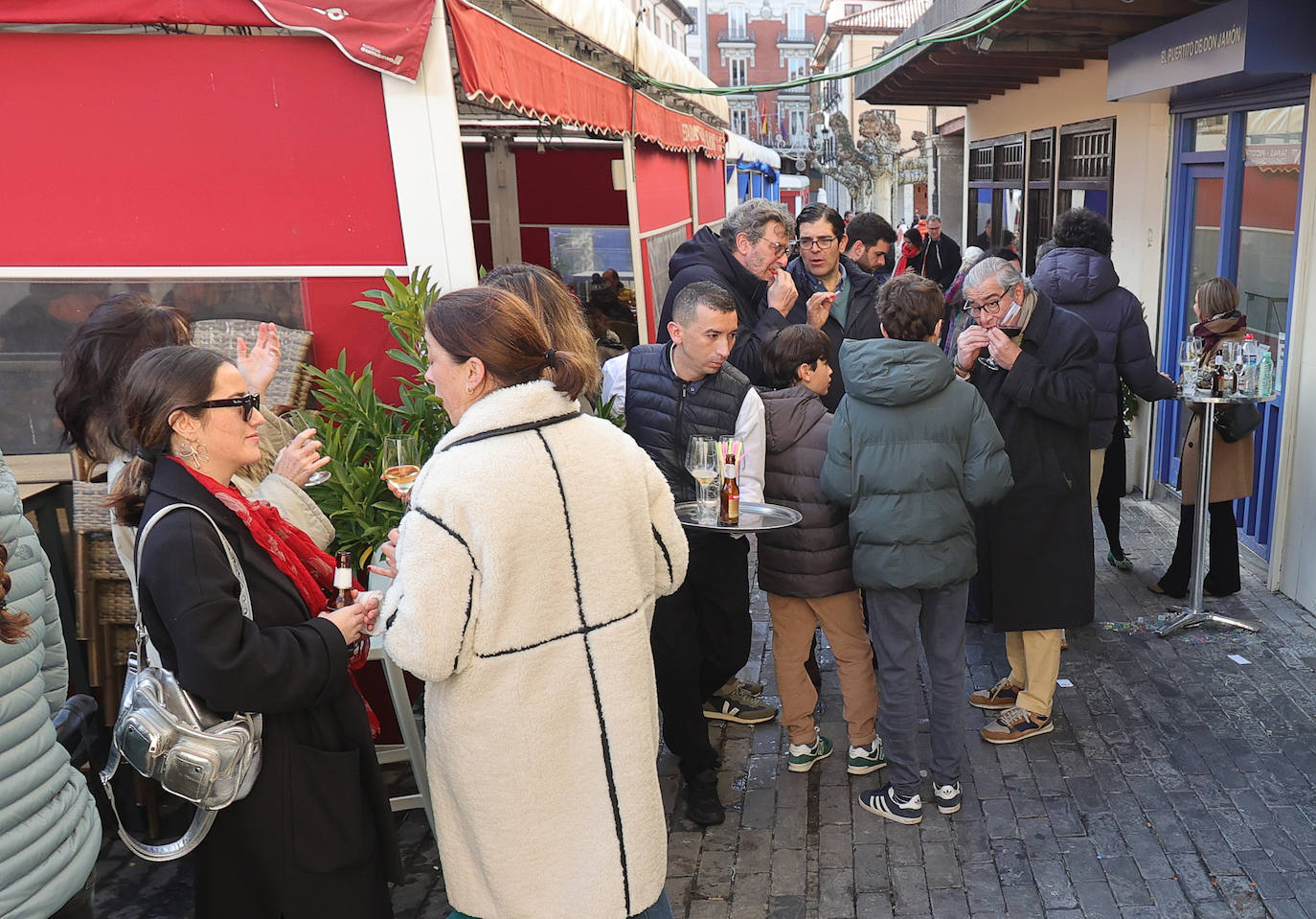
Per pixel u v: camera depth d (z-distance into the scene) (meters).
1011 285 3.92
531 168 10.12
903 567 3.44
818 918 3.23
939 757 3.71
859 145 37.09
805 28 88.56
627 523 2.17
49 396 4.08
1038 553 4.06
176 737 2.08
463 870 2.17
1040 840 3.57
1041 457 3.99
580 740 2.12
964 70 9.40
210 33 3.85
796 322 4.79
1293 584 5.45
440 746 2.12
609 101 6.27
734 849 3.61
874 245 5.91
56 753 2.01
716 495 3.32
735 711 4.50
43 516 3.54
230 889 2.28
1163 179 7.09
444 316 2.09
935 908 3.25
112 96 3.88
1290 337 5.37
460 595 1.97
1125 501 7.35
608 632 2.13
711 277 4.45
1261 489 5.93
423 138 3.92
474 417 2.06
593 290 9.37
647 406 3.64
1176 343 7.11
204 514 2.14
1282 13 4.74
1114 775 3.95
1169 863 3.42
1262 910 3.17
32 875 1.89
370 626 2.36
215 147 3.93
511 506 1.99
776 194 23.78
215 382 2.18
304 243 4.00
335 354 4.09
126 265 4.01
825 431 3.64
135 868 3.53
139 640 2.32
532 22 4.75
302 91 3.89
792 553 3.69
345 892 2.31
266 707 2.12
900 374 3.33
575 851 2.13
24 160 3.92
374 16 3.76
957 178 19.02
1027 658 4.22
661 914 2.30
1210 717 4.34
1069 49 7.13
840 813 3.80
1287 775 3.89
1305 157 5.20
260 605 2.22
